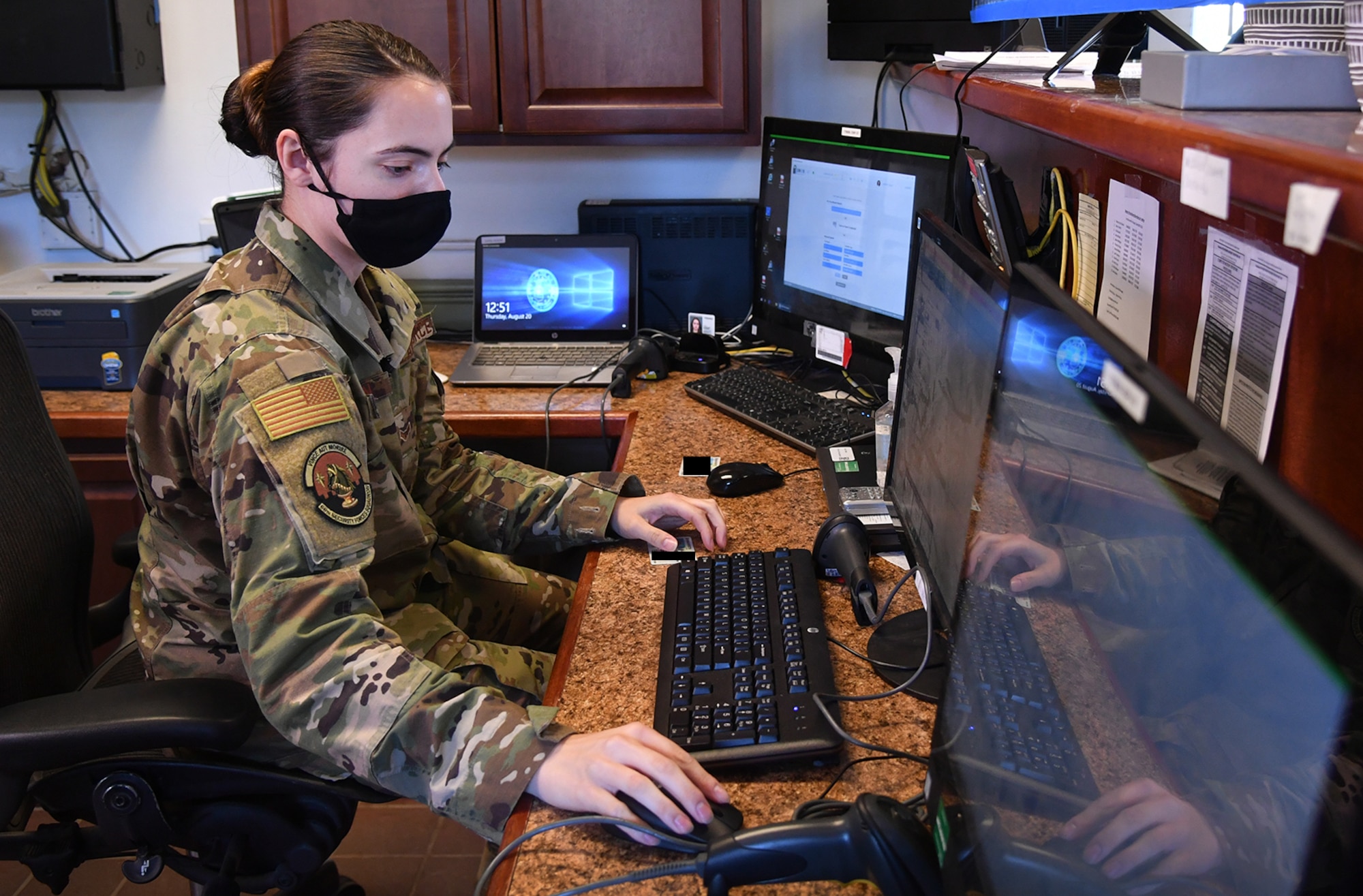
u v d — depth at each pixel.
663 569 1.34
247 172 2.48
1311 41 0.83
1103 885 0.48
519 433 1.89
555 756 0.92
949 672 0.74
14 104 2.44
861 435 1.64
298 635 1.02
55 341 2.05
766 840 0.73
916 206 1.66
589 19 2.05
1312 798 0.34
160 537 1.26
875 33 2.10
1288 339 0.73
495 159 2.45
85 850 1.29
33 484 1.38
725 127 2.09
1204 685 0.40
